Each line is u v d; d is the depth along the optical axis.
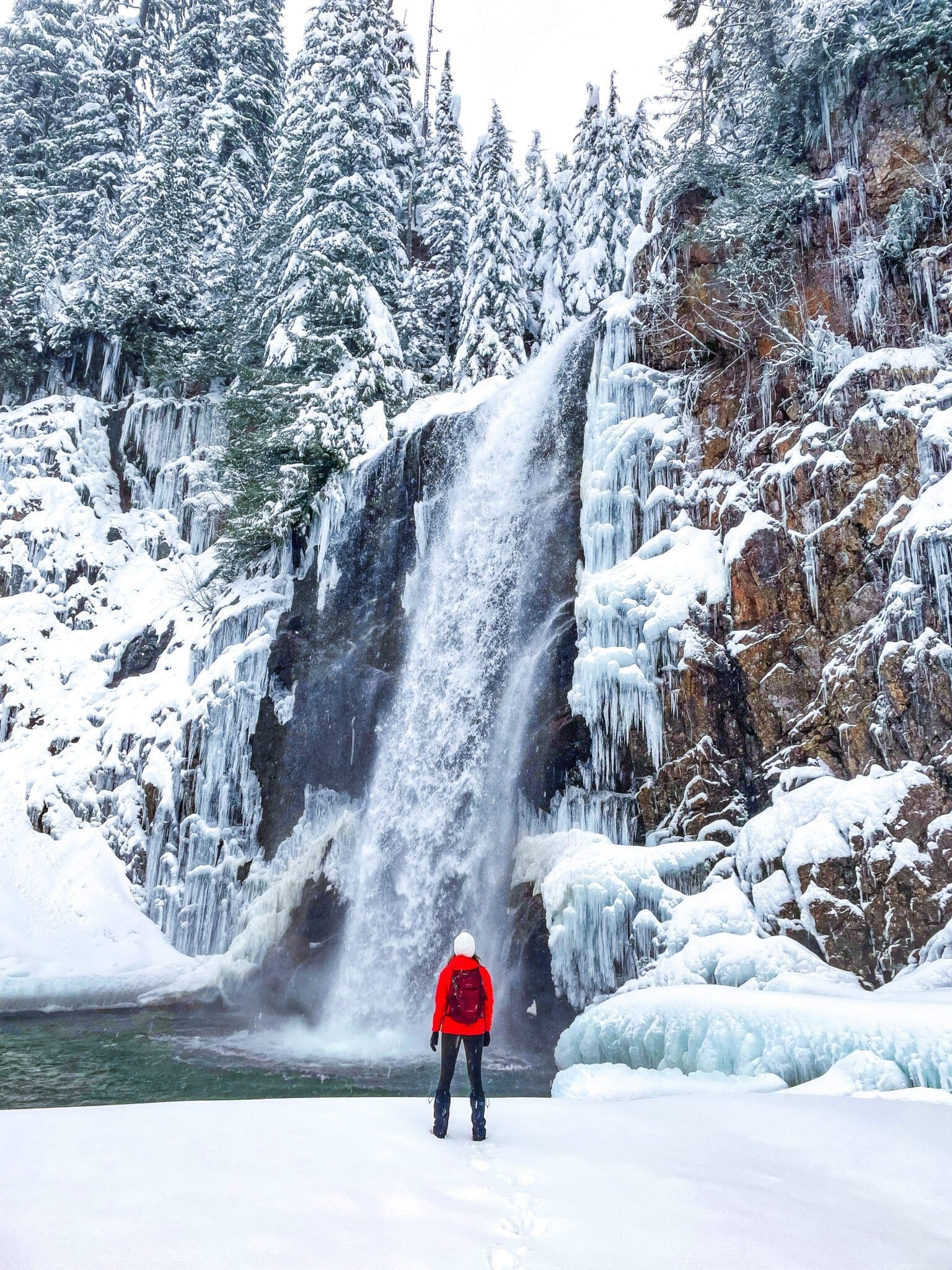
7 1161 4.68
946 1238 4.09
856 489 13.25
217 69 46.75
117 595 29.52
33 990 17.77
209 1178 4.48
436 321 38.59
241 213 39.69
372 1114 6.23
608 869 13.17
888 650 12.02
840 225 15.43
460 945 6.03
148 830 22.56
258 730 22.19
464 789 17.59
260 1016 17.42
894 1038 7.82
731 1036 8.80
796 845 11.77
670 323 17.59
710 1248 3.82
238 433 27.89
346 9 32.25
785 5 17.47
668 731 14.58
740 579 14.37
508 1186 4.62
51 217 40.91
